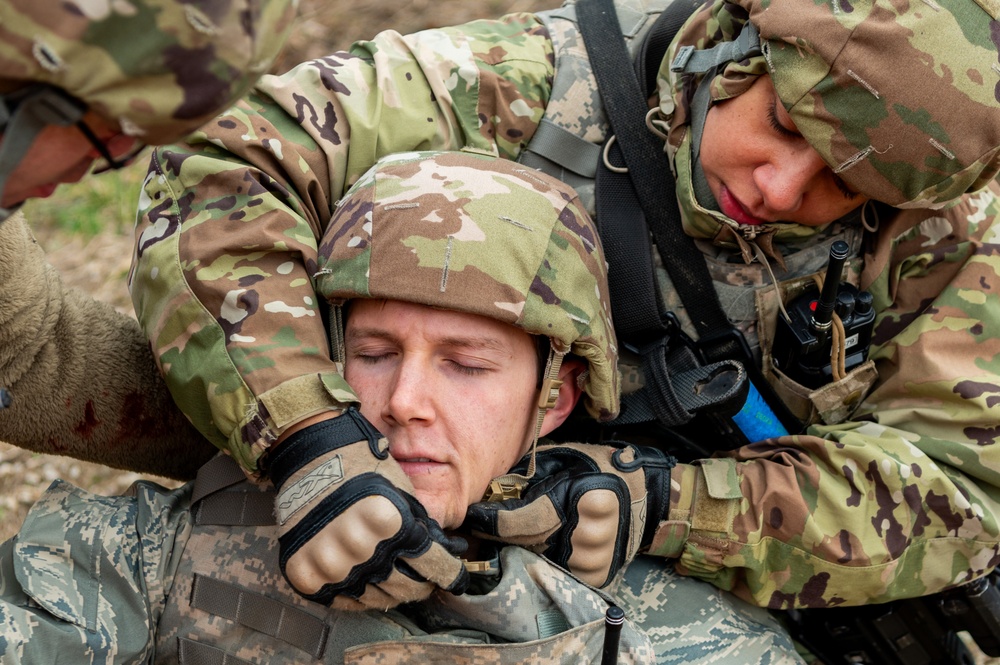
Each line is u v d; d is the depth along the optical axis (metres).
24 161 0.96
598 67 1.76
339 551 1.23
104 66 0.89
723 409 1.64
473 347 1.38
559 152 1.74
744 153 1.50
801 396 1.74
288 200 1.53
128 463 1.71
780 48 1.41
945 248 1.70
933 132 1.36
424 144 1.67
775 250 1.70
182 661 1.43
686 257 1.70
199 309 1.41
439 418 1.37
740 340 1.71
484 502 1.50
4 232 1.33
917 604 1.78
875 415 1.71
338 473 1.26
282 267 1.45
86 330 1.56
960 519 1.58
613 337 1.55
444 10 4.28
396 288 1.34
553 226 1.43
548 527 1.47
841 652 1.94
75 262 3.39
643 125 1.72
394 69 1.68
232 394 1.36
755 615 1.70
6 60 0.86
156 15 0.89
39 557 1.40
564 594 1.42
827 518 1.57
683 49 1.62
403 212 1.38
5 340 1.39
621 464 1.56
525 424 1.48
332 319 1.46
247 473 1.39
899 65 1.34
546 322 1.37
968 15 1.36
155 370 1.67
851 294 1.65
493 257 1.35
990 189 1.78
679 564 1.65
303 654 1.40
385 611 1.43
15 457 2.71
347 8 4.32
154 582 1.44
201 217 1.48
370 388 1.41
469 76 1.70
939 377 1.63
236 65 0.95
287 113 1.61
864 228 1.71
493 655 1.34
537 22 1.85
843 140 1.39
